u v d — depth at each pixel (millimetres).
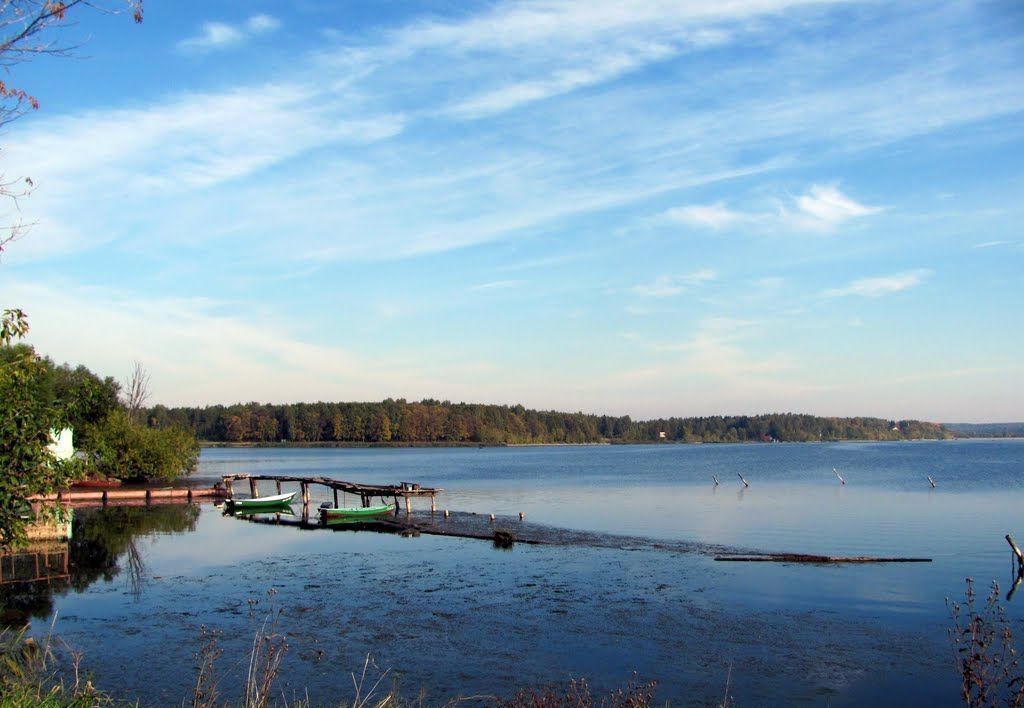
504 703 12094
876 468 93688
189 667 15930
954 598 21719
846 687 14992
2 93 7520
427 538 34469
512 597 22297
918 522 39219
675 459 134625
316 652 17125
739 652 17109
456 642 17891
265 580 24828
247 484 71375
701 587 23344
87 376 57812
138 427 62656
